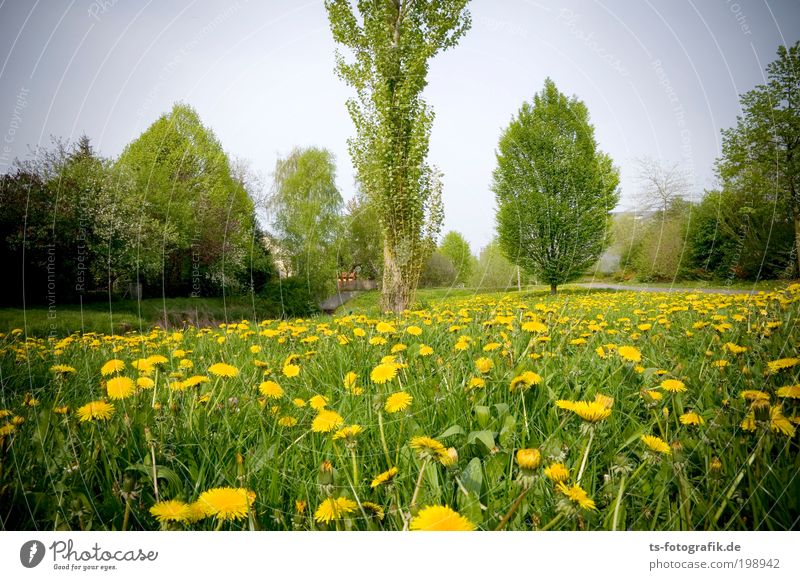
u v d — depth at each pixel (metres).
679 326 3.29
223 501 0.97
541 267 13.91
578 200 14.20
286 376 2.03
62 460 1.27
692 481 1.14
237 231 14.70
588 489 1.08
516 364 1.96
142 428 1.42
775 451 1.20
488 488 1.11
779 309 2.95
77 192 9.31
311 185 23.45
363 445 1.35
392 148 8.87
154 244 11.13
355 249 19.58
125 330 7.03
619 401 1.63
